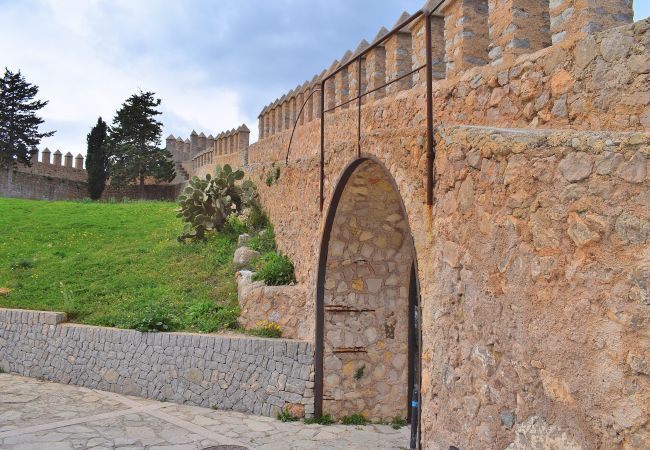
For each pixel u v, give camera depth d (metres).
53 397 9.18
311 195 9.63
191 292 11.58
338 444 7.56
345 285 8.91
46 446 6.85
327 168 8.55
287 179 11.82
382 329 9.05
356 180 7.86
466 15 5.51
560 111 3.93
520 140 3.25
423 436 4.45
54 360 10.37
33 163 33.72
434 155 4.52
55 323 10.54
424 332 4.56
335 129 9.96
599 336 2.56
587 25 4.05
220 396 9.02
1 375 10.55
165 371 9.42
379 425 8.64
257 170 15.77
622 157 2.56
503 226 3.38
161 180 37.72
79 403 8.91
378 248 9.00
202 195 14.42
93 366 9.99
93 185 36.72
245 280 11.02
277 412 8.69
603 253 2.59
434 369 4.30
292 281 10.49
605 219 2.60
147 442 7.22
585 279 2.68
